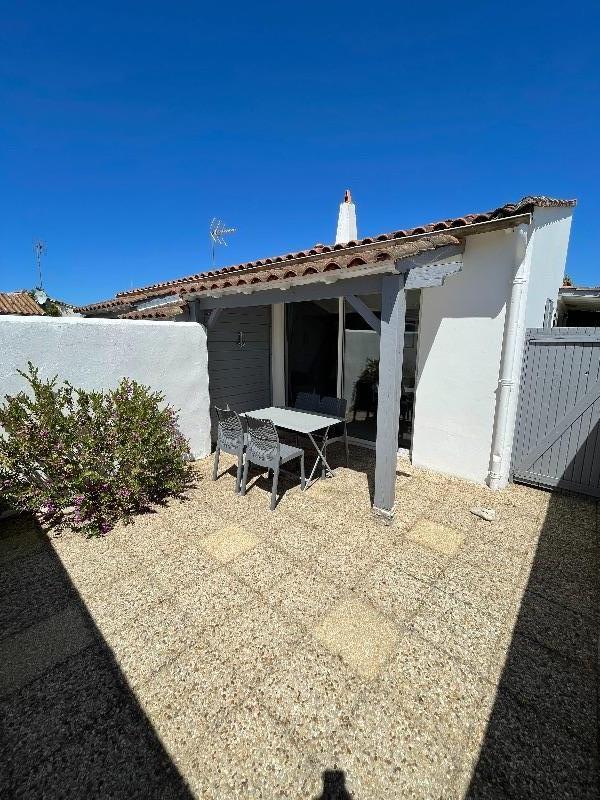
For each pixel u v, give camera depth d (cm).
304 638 238
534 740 176
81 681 208
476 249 443
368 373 643
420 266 332
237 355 722
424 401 523
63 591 284
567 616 258
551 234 504
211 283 511
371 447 648
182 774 162
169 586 289
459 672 214
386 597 276
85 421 397
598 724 184
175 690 203
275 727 183
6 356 383
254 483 491
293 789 157
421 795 154
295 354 748
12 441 360
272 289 430
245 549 338
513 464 481
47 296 1870
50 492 367
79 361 436
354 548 339
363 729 182
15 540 355
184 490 466
